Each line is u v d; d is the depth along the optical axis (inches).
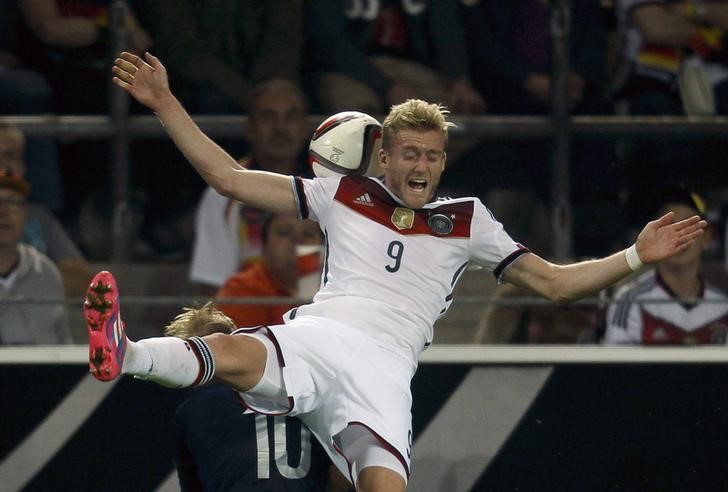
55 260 816.3
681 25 895.7
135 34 858.1
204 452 645.9
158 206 840.9
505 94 874.1
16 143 828.0
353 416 571.8
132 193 843.4
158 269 827.4
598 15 882.1
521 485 779.4
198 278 826.8
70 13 858.8
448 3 876.6
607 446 782.5
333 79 866.8
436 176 597.0
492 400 781.3
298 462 639.1
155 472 775.7
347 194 606.5
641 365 783.1
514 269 606.9
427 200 604.1
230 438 642.2
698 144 871.1
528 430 780.6
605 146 863.7
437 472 778.8
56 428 773.9
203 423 650.2
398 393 580.7
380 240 597.9
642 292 812.0
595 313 805.2
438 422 779.4
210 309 675.4
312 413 588.4
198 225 832.9
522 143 860.6
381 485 555.2
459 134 857.5
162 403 778.2
